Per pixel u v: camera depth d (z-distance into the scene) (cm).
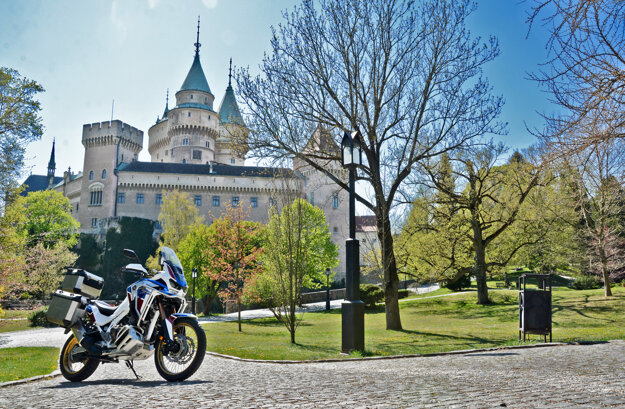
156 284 535
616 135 538
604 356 685
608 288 2452
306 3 1809
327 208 8038
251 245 3069
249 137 1781
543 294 1099
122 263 7169
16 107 2175
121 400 374
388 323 1880
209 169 8612
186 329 562
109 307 573
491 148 2078
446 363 695
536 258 3466
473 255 2902
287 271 1642
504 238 3031
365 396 369
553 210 2622
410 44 1834
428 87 1827
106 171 8425
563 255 3028
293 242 1648
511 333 1562
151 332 529
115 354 532
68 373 569
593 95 523
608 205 2239
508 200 2803
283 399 363
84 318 577
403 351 1121
